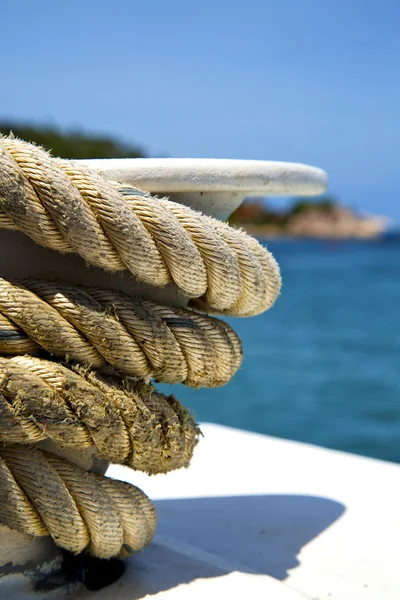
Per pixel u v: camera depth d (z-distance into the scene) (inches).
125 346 22.0
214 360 23.3
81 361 22.0
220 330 23.5
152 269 21.9
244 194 24.5
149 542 24.2
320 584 24.3
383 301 265.1
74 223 21.2
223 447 32.9
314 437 93.6
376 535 26.6
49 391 21.4
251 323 214.7
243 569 23.9
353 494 29.1
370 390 122.0
